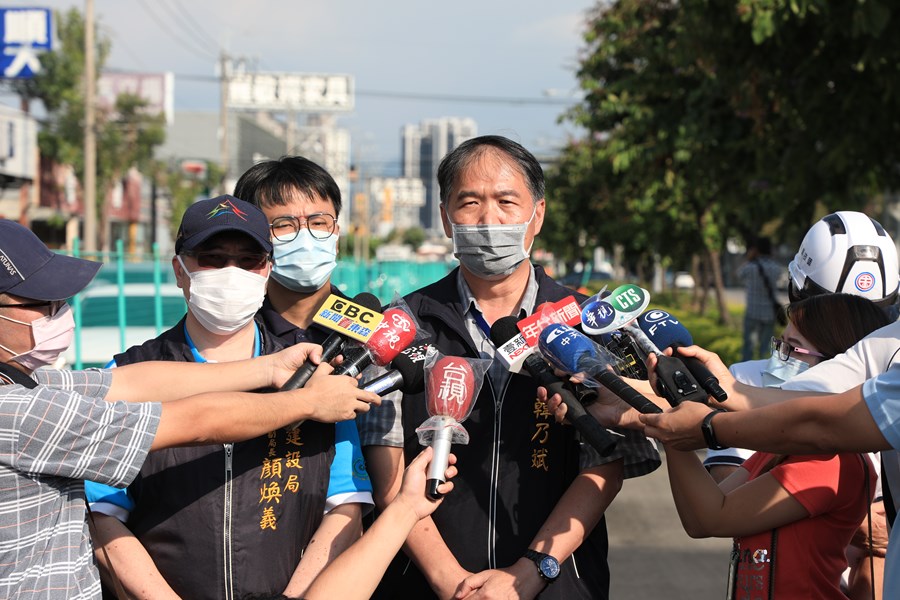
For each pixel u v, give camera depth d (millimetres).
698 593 5008
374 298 2941
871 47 7348
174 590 2512
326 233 3428
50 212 38312
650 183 15445
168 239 54281
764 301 11562
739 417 2285
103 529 2510
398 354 2639
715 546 5832
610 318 2654
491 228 2793
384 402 2852
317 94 63375
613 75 15492
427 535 2734
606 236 29562
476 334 2957
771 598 2533
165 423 2168
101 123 36344
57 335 2336
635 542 5902
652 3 11852
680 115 11703
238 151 62812
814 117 8672
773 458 2674
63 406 2100
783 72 8484
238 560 2494
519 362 2672
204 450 2537
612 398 2602
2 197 35125
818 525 2529
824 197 9125
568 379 2574
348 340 2576
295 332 3346
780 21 7250
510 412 2820
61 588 2139
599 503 2746
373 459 2855
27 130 35656
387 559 2271
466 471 2801
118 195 46875
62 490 2195
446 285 3053
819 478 2488
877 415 2100
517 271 2969
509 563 2754
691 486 2574
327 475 2656
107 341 8977
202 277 2596
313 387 2336
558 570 2615
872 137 8422
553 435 2814
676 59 9008
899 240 18922
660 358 2537
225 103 32906
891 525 2553
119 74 38594
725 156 10719
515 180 2834
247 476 2545
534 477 2795
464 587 2584
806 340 2828
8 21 25859
